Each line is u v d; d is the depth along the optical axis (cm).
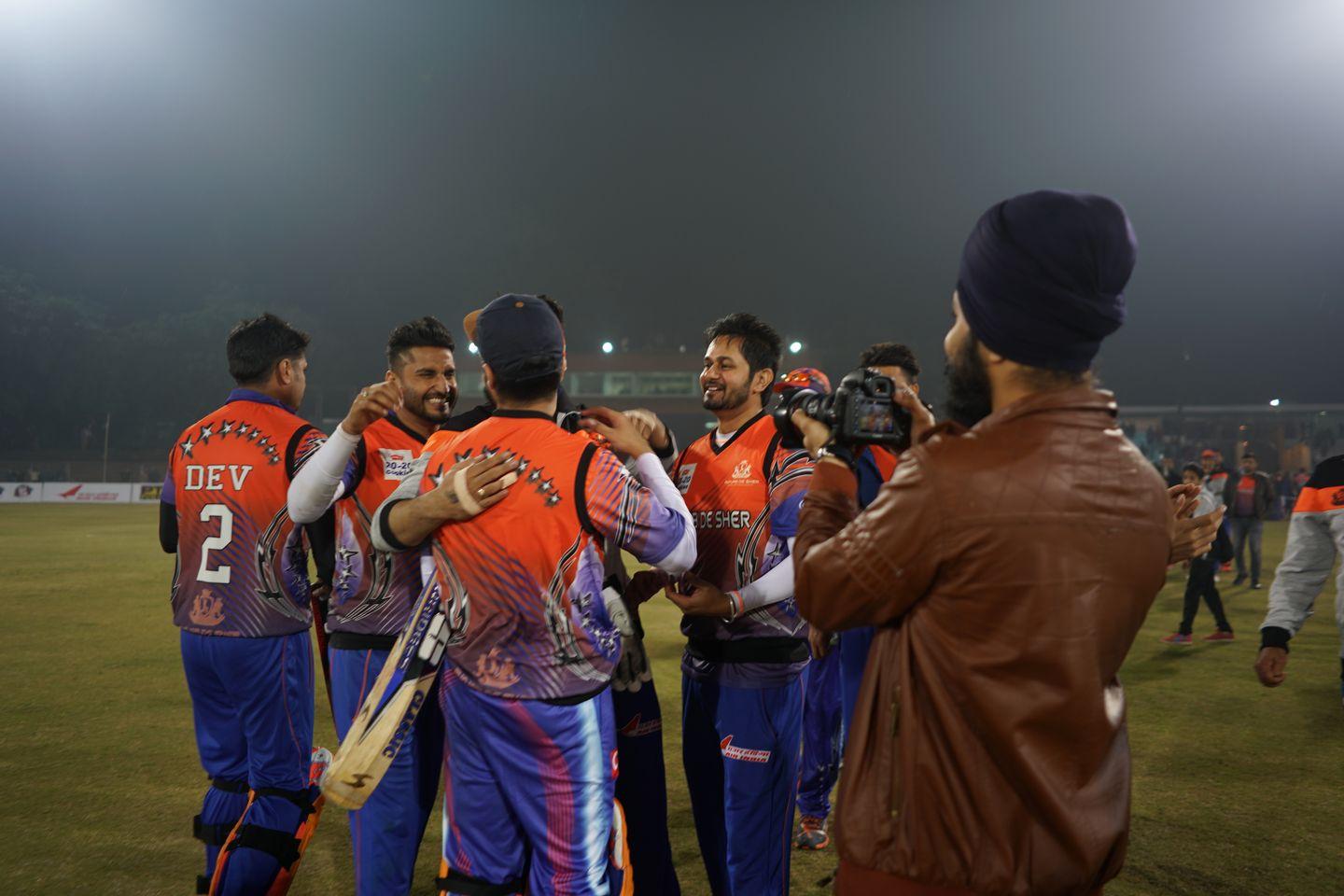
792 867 349
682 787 425
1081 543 124
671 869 260
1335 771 446
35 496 2888
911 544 127
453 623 207
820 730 368
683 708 290
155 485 2998
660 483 222
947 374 149
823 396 172
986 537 123
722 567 280
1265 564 1394
